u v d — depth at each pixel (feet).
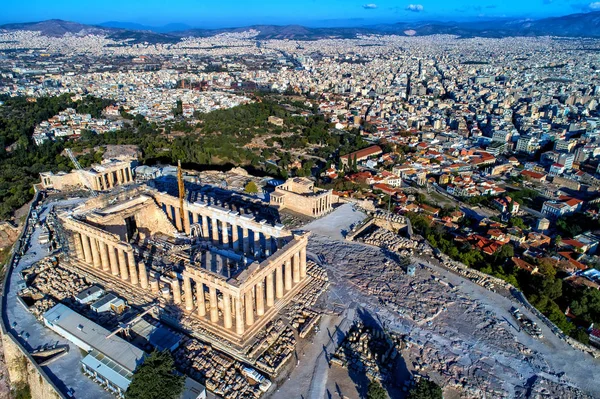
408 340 344.90
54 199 617.21
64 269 432.66
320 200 591.78
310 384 303.07
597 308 409.49
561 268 521.65
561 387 303.68
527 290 448.24
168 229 499.10
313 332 354.13
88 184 655.35
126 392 271.08
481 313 382.01
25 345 329.52
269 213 595.06
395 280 429.38
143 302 375.25
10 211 602.44
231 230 519.19
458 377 311.27
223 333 335.26
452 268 455.63
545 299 406.41
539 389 301.43
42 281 407.85
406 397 279.08
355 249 493.77
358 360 324.60
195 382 286.46
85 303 374.84
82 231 417.69
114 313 363.15
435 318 373.20
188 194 652.07
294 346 336.08
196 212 479.82
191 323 346.54
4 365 374.43
